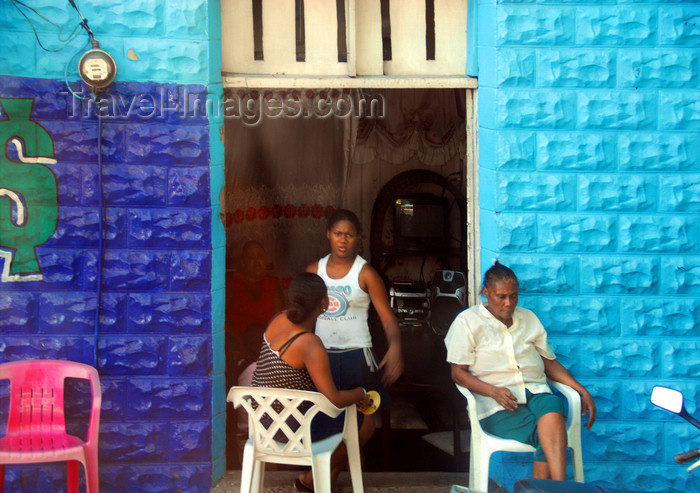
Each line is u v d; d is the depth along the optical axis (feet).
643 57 12.75
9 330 12.37
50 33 12.22
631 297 12.91
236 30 13.05
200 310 12.63
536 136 12.76
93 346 12.51
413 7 13.24
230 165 19.12
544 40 12.66
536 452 11.36
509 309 11.56
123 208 12.49
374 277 12.32
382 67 13.20
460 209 20.94
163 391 12.60
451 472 13.87
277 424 10.12
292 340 10.50
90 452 10.91
